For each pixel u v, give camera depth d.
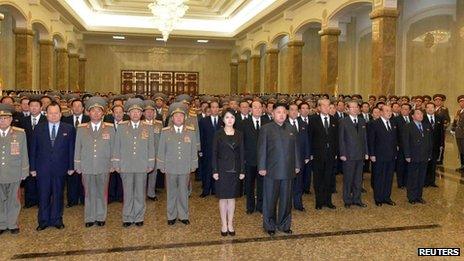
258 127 6.35
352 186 6.71
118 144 5.55
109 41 25.92
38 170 5.39
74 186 6.63
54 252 4.64
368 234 5.27
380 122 6.72
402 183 8.03
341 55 18.47
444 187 7.91
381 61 10.82
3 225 5.27
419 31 13.77
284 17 16.97
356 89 17.81
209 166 7.36
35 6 15.28
